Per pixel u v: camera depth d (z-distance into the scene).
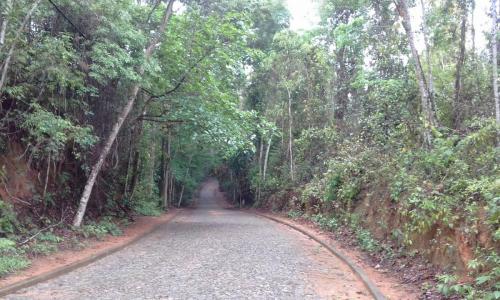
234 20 19.89
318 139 27.30
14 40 10.42
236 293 7.80
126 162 22.50
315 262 11.35
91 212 17.38
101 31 13.16
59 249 11.85
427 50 14.91
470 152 10.37
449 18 15.88
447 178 10.00
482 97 14.97
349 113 25.50
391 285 8.55
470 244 7.69
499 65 16.02
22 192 13.17
